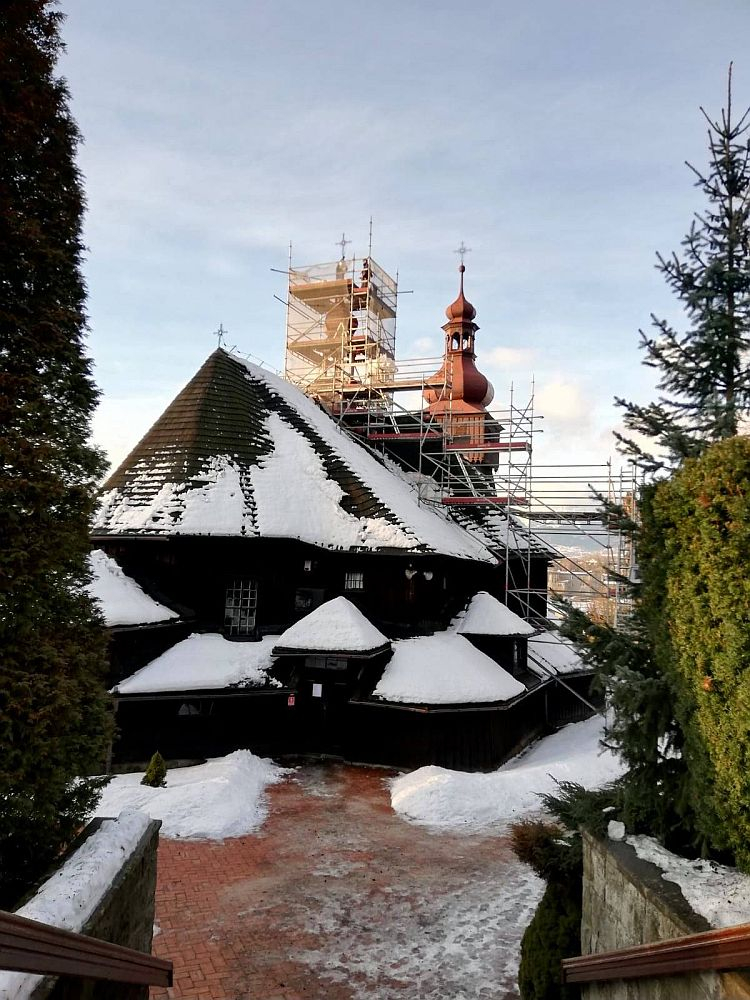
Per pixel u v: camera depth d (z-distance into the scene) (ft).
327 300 119.44
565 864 25.29
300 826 47.01
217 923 33.32
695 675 19.03
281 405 85.66
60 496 21.22
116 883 20.10
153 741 57.57
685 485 19.66
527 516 88.89
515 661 74.64
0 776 19.01
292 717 65.51
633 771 23.26
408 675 61.31
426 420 104.06
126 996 20.62
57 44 22.63
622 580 25.39
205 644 62.59
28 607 20.53
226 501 66.90
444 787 51.06
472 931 33.12
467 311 124.47
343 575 71.97
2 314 20.43
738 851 17.78
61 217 22.70
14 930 11.38
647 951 15.90
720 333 24.52
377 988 28.43
